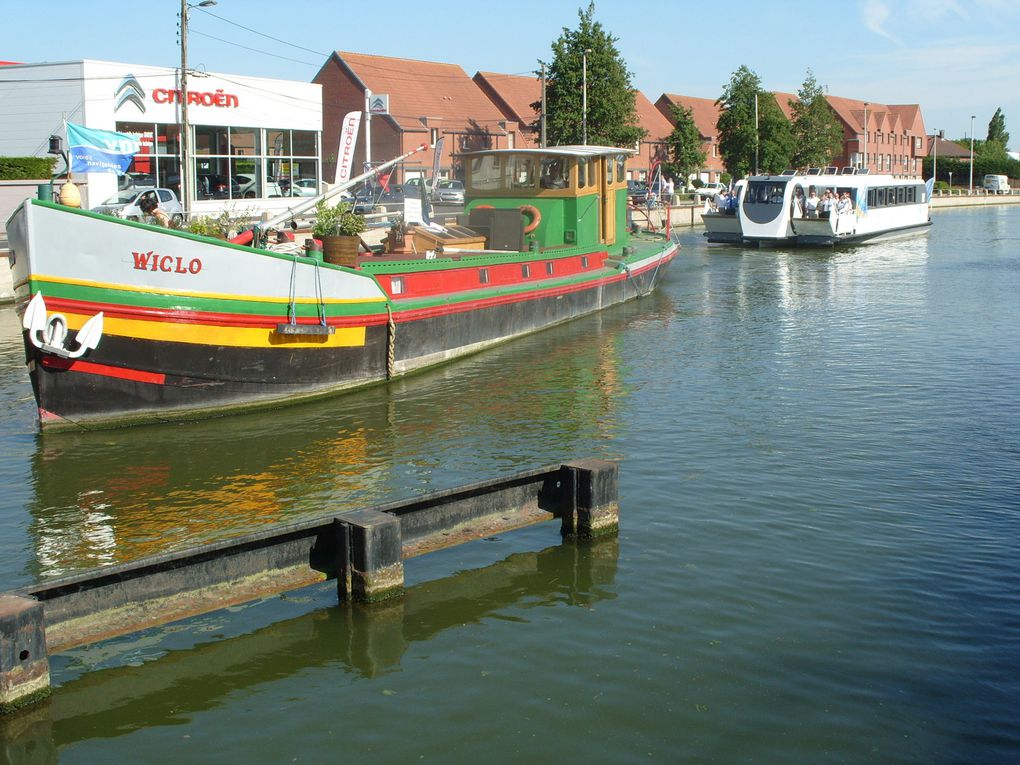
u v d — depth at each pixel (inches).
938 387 641.6
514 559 364.8
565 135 2313.0
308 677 288.5
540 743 254.1
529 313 826.8
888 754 247.1
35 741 260.4
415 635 311.3
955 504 414.0
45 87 1400.1
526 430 538.0
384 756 250.8
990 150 5251.0
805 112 3154.5
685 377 677.9
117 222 495.5
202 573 310.3
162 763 251.1
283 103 1695.4
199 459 487.5
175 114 1507.1
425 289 686.5
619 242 1061.1
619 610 323.3
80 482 453.7
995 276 1349.7
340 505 423.8
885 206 2026.3
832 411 577.0
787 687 276.5
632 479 450.3
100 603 293.3
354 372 624.1
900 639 300.7
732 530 387.5
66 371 506.6
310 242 599.5
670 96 3486.7
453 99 2561.5
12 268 517.3
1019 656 289.7
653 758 247.3
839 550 366.9
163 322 521.7
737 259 1631.4
